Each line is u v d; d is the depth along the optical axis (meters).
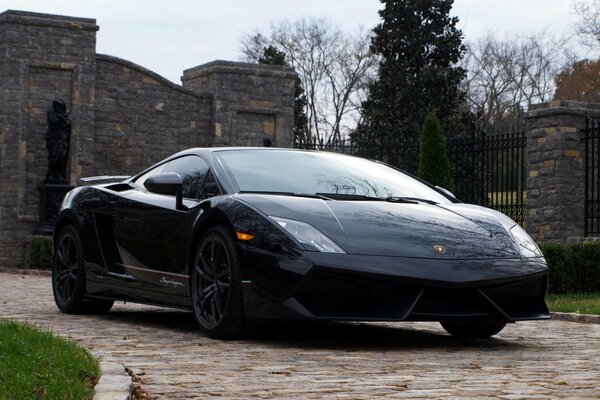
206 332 6.21
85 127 21.86
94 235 7.73
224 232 6.07
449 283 5.64
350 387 4.18
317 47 50.62
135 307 9.11
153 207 7.02
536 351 5.91
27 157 21.17
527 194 16.92
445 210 6.46
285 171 6.73
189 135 23.69
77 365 4.06
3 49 21.09
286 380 4.36
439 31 34.28
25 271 18.73
